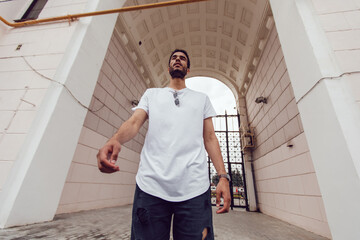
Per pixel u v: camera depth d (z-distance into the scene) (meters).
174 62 1.09
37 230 1.54
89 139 3.06
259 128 4.94
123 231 1.82
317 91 1.65
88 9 2.76
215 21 5.85
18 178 1.66
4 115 1.96
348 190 1.29
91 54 2.62
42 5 3.33
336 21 1.87
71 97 2.22
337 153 1.41
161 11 5.31
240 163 5.97
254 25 4.68
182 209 0.68
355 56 1.67
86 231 1.68
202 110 0.95
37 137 1.83
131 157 4.77
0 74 2.24
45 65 2.25
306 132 1.79
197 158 0.77
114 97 3.93
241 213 4.36
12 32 2.66
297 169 2.96
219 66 7.33
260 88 4.82
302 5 2.00
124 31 4.35
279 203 3.63
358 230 1.20
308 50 1.79
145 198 0.70
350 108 1.46
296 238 2.10
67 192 2.57
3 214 1.53
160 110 0.89
